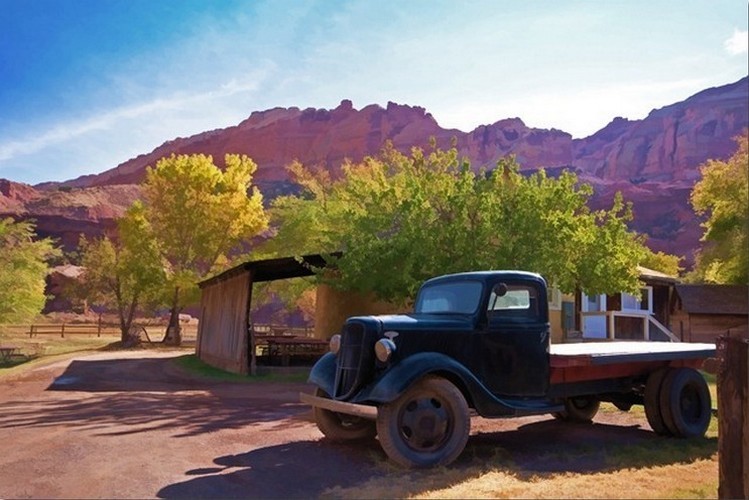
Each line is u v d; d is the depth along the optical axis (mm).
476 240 15531
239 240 41844
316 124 193250
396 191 17688
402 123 186125
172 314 40531
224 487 5922
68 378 18125
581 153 182250
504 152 174875
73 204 115125
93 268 39469
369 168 26797
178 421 10023
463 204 15656
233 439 8344
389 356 6871
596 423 9641
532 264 14922
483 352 7387
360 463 6898
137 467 6750
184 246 40312
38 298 28141
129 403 12477
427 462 6547
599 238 16062
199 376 18938
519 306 7711
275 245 34562
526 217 15469
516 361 7574
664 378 8461
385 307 22484
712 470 6102
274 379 17969
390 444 6527
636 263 16953
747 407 4715
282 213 34469
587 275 16062
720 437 4926
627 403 9266
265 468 6695
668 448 7523
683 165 129625
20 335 42781
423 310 8188
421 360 6750
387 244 16359
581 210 17250
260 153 192000
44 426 9555
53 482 6113
